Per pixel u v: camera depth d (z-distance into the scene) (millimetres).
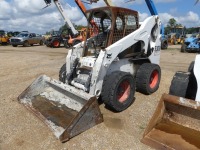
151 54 6238
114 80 4668
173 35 26422
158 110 3770
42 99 5090
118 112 4887
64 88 4723
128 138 3900
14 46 23422
